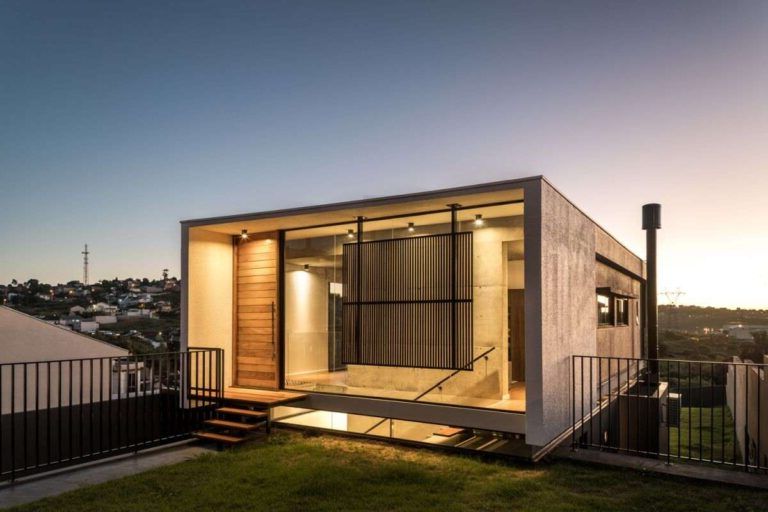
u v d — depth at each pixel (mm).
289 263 9469
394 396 8148
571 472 6023
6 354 12344
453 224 7664
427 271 7832
